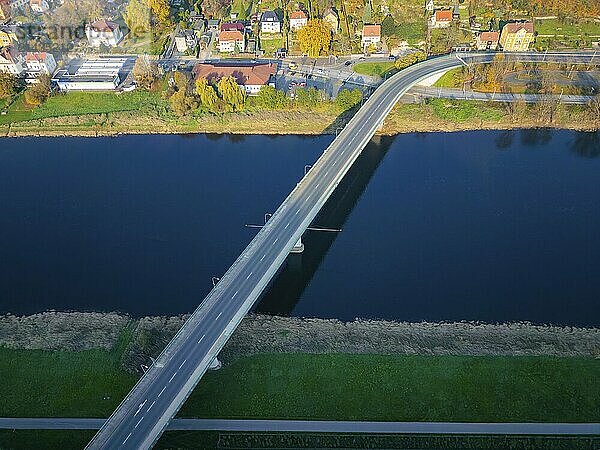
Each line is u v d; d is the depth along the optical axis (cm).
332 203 16238
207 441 10150
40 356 11700
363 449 10062
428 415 10544
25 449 10000
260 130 19112
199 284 13688
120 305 13175
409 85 19475
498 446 10056
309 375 11294
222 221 15438
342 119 19275
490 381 11094
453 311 13025
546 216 15575
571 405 10662
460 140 18650
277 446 10119
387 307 13175
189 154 18125
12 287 13600
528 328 12506
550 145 18388
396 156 18038
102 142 18662
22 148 18375
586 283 13600
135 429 9650
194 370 10500
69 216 15650
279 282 13938
